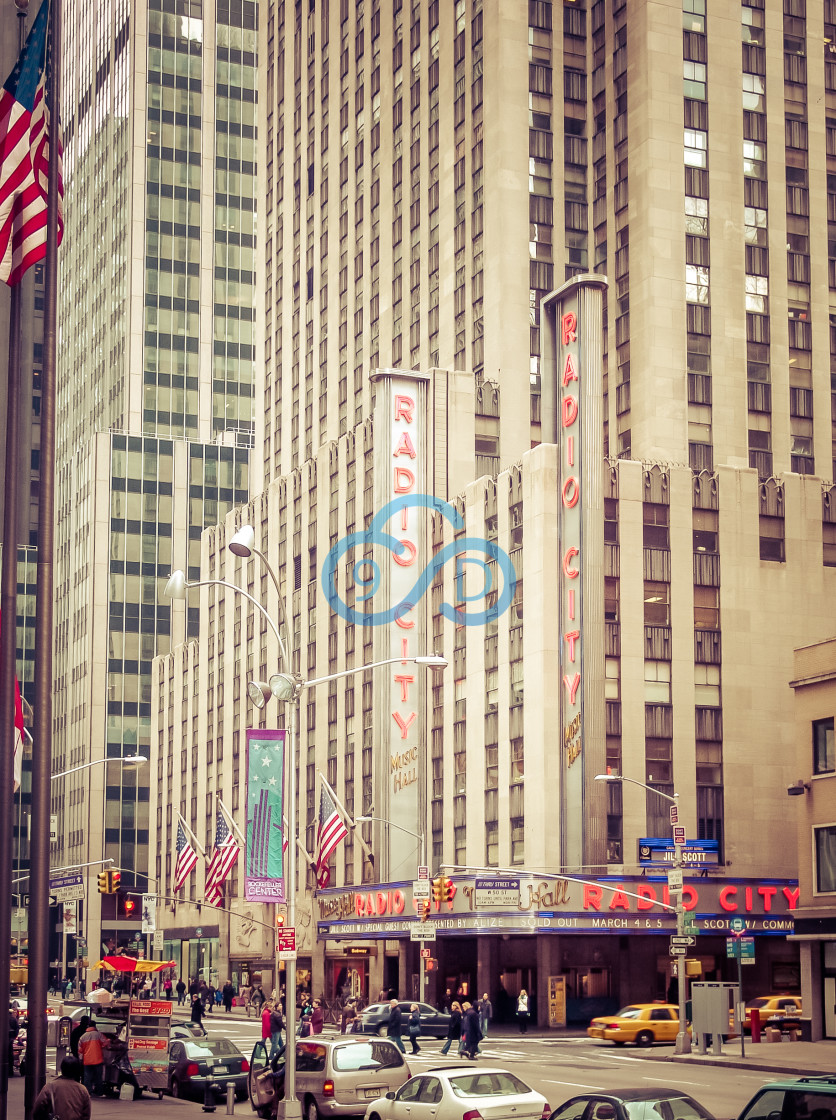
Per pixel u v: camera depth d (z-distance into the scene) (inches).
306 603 4227.4
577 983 2952.8
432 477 3607.3
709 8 3779.5
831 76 3890.3
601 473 3090.6
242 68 7214.6
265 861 1253.7
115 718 6235.2
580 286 3166.8
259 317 5452.8
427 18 4303.6
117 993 2864.2
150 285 6835.6
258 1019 3484.3
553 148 3900.1
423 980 2645.2
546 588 3078.2
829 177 3831.2
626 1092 799.1
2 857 994.1
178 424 6747.1
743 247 3693.4
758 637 3206.2
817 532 3312.0
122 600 6338.6
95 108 7657.5
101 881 2962.6
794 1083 673.6
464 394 3666.3
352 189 4704.7
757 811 3127.5
